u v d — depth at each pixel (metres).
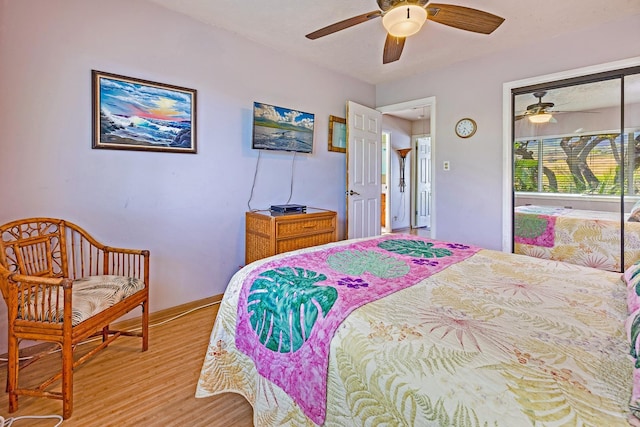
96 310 1.59
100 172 2.20
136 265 2.39
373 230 4.12
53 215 2.03
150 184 2.43
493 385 0.71
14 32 1.84
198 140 2.67
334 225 3.13
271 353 1.21
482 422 0.65
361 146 3.90
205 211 2.76
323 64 3.56
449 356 0.82
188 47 2.56
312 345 1.05
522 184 3.24
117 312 1.74
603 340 0.88
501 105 3.26
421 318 1.02
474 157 3.47
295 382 1.09
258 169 3.12
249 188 3.05
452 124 3.62
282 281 1.34
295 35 2.86
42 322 1.44
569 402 0.65
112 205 2.26
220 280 2.89
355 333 0.97
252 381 1.32
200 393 1.49
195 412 1.48
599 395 0.66
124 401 1.55
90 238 2.05
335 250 1.85
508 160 3.25
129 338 2.18
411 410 0.76
